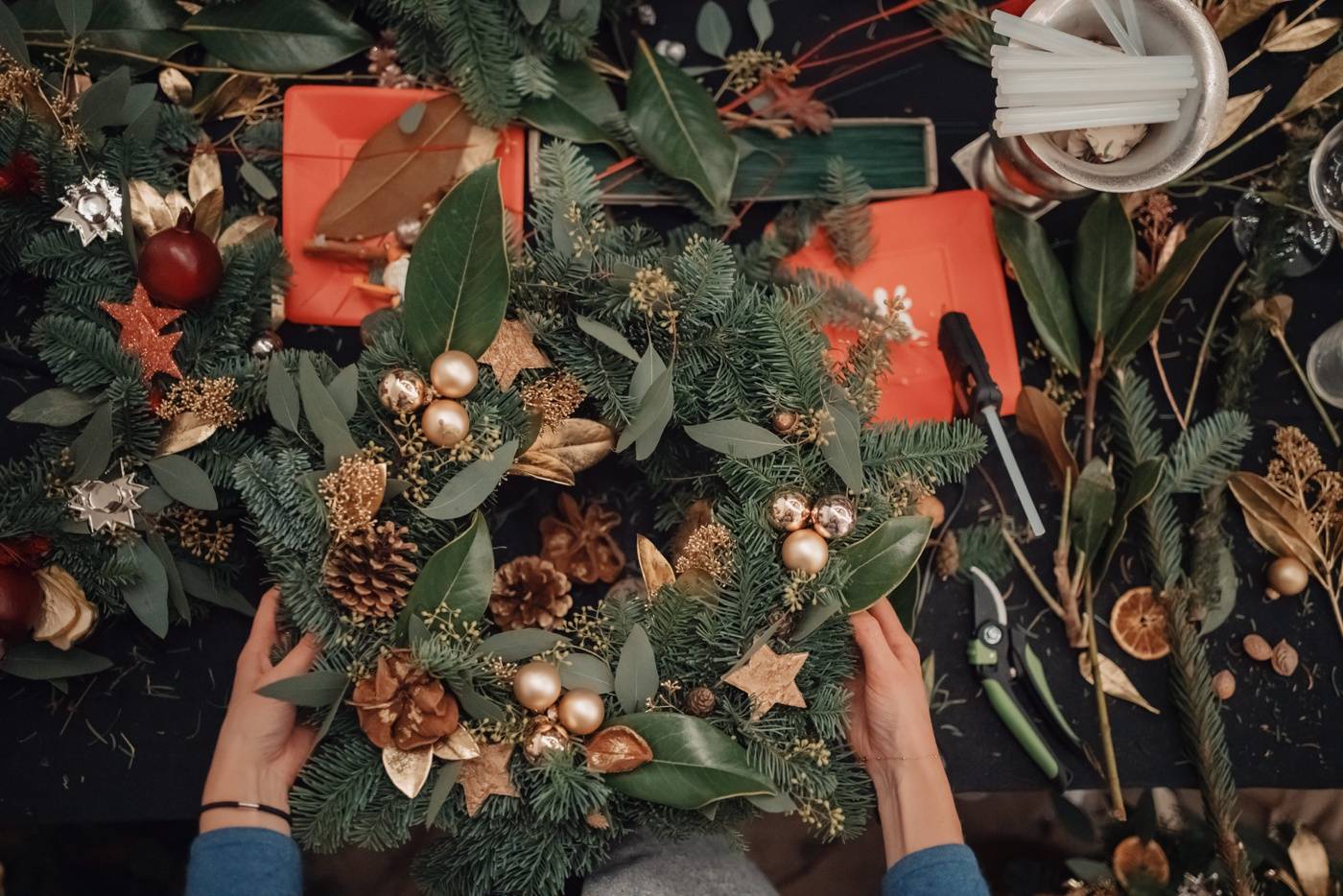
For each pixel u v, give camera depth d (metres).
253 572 0.91
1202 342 1.01
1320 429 1.01
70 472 0.81
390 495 0.76
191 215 0.82
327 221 0.89
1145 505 0.95
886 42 1.00
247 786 0.73
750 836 1.29
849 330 0.92
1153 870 1.00
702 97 0.92
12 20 0.82
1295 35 0.99
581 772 0.73
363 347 0.94
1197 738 0.93
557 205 0.81
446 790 0.72
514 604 0.85
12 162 0.82
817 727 0.78
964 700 0.96
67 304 0.83
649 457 0.88
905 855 0.76
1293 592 0.98
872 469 0.82
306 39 0.92
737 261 0.92
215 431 0.84
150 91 0.87
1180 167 0.82
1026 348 1.00
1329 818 1.15
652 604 0.80
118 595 0.84
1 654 0.79
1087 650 0.97
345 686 0.73
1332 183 0.90
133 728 0.90
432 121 0.90
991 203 0.98
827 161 0.96
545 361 0.80
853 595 0.78
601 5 0.96
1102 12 0.82
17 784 0.89
